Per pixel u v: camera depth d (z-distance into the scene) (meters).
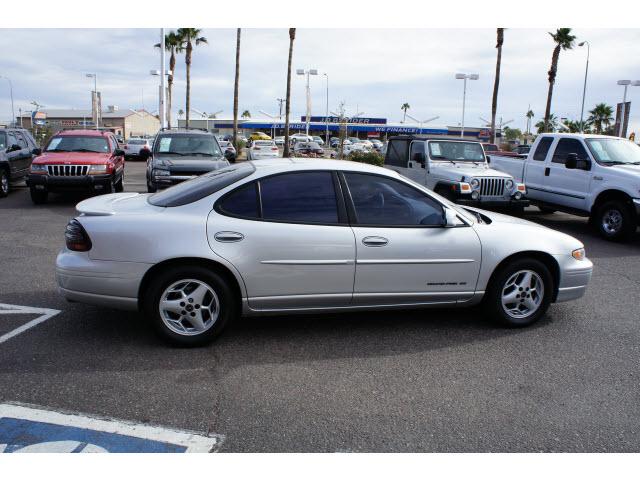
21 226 9.45
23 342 4.16
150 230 3.95
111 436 2.92
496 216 5.16
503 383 3.72
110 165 12.18
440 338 4.52
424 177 11.05
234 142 36.69
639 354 4.30
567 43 37.00
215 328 4.11
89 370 3.71
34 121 62.94
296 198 4.23
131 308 4.04
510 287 4.77
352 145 44.06
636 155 10.12
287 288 4.16
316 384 3.62
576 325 4.95
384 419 3.19
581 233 10.45
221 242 3.99
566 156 10.59
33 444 2.83
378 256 4.28
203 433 2.98
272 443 2.91
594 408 3.40
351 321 4.87
